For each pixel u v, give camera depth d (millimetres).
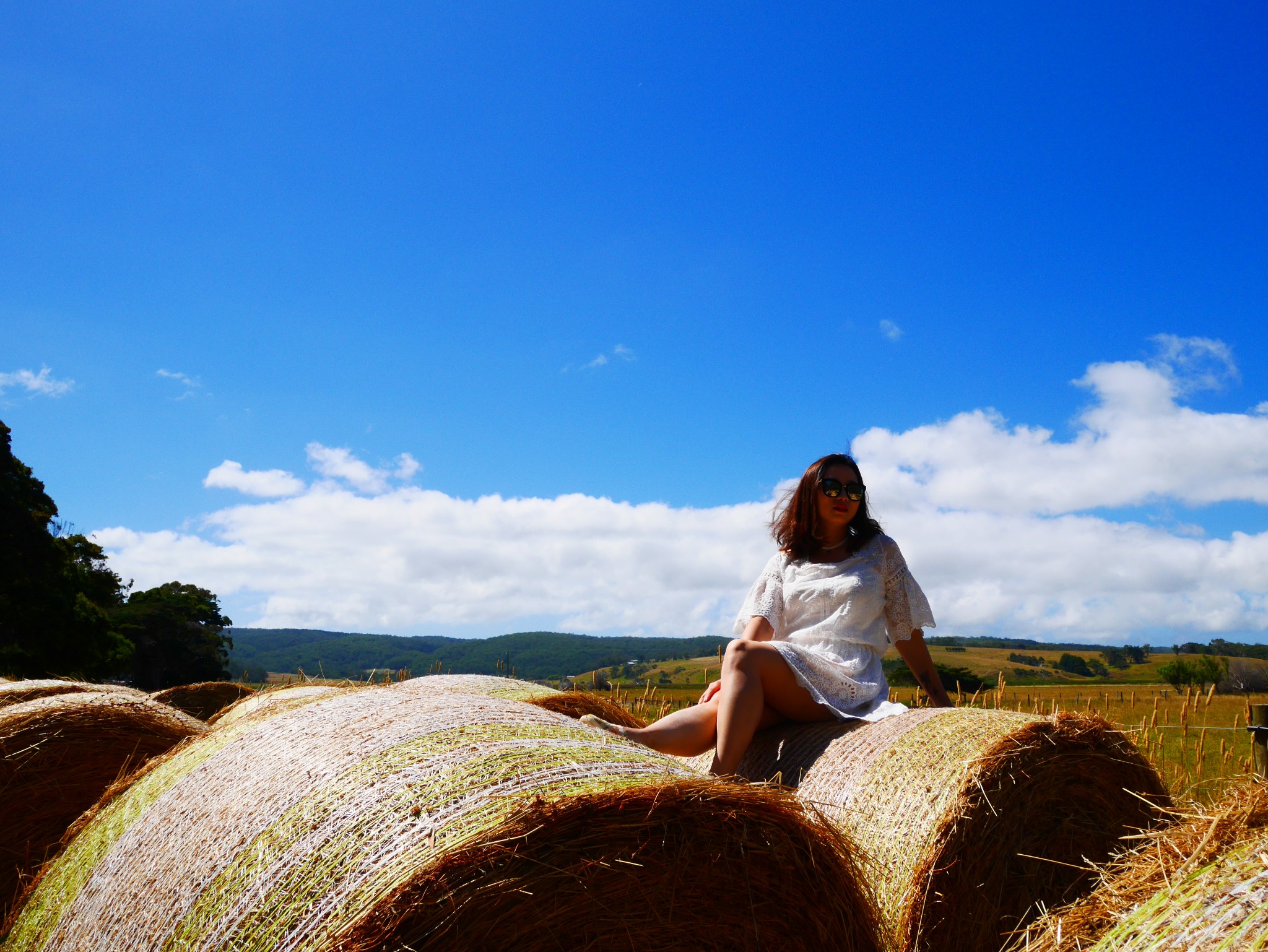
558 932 2240
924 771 3668
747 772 4297
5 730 4270
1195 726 7242
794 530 4809
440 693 3301
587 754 2676
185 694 7742
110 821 3158
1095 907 2387
